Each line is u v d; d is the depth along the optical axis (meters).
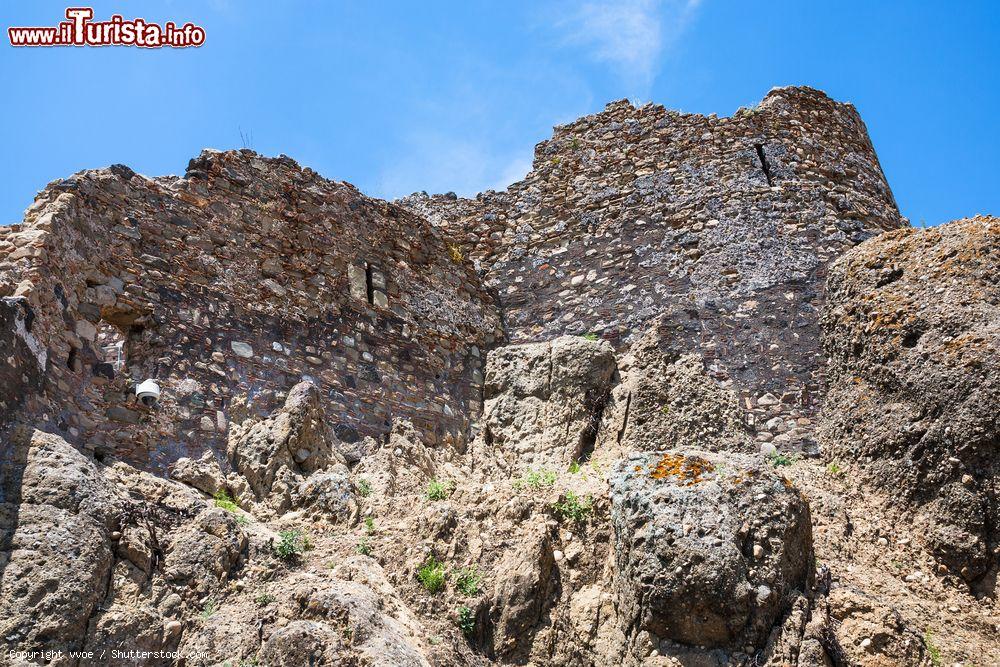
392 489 11.06
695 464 9.87
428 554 9.80
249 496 10.44
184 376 10.99
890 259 12.36
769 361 12.83
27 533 8.18
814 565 9.63
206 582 8.98
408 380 13.10
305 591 8.77
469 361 13.91
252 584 9.14
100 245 10.88
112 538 8.66
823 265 13.54
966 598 10.06
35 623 7.79
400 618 9.01
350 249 13.42
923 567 10.34
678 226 14.48
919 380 11.09
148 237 11.41
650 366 12.74
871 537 10.66
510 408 13.11
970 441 10.49
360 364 12.73
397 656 8.27
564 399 12.76
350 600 8.62
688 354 12.95
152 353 10.89
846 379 12.11
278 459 10.70
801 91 15.87
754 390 12.66
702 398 12.40
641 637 9.16
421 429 12.82
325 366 12.36
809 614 9.16
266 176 12.98
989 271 11.50
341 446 11.76
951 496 10.48
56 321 9.91
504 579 9.62
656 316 13.76
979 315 11.15
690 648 9.05
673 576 9.15
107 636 8.15
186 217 11.88
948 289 11.55
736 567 9.16
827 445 11.91
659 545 9.30
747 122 15.33
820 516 10.79
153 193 11.70
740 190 14.58
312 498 10.50
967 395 10.66
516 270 15.08
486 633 9.41
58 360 9.82
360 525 10.30
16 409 8.95
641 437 12.11
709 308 13.49
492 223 15.57
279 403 11.59
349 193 13.81
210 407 11.02
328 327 12.64
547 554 9.87
